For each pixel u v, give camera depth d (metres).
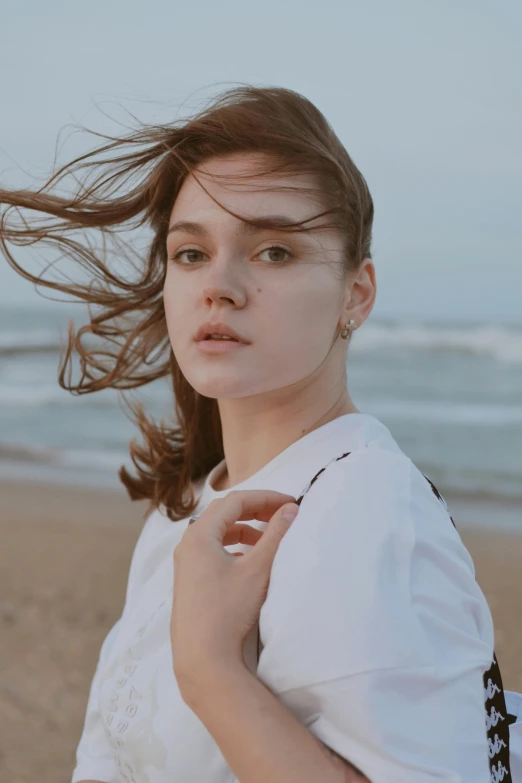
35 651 4.79
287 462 1.36
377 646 0.96
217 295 1.29
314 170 1.32
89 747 1.61
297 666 0.99
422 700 0.97
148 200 1.57
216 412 1.76
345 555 1.03
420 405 20.98
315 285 1.32
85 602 5.71
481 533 8.61
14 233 1.76
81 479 11.82
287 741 0.97
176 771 1.19
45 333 35.75
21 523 8.52
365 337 29.06
